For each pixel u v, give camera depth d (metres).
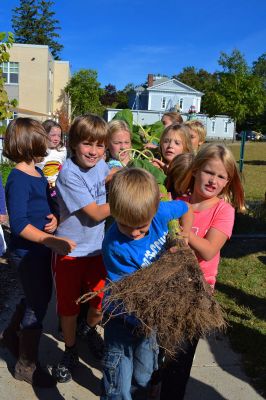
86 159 2.71
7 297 4.21
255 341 3.46
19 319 3.06
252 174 16.45
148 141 3.92
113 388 2.20
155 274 1.96
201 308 1.87
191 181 2.66
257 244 6.33
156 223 2.16
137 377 2.27
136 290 1.92
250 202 9.77
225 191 2.62
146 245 2.14
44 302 2.85
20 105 34.28
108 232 2.21
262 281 4.84
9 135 2.75
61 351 3.34
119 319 2.16
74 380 2.99
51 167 5.27
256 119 52.03
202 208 2.52
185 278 1.93
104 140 2.71
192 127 4.67
